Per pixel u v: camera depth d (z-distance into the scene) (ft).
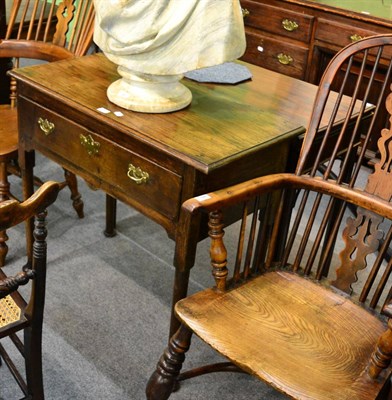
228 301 4.80
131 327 6.58
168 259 7.76
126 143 5.23
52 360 6.05
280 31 9.85
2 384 5.73
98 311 6.75
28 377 4.87
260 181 4.92
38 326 4.58
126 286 7.19
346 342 4.55
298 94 6.31
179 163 4.87
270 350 4.35
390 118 4.87
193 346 6.40
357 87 5.10
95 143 5.52
